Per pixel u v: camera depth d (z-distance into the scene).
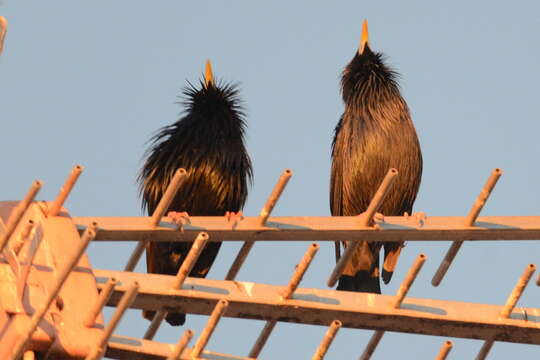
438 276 11.42
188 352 8.91
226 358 9.30
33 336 8.34
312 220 10.88
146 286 9.63
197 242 9.45
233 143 17.78
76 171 9.55
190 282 9.81
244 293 9.92
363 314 10.16
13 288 8.68
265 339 10.24
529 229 11.12
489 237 11.20
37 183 8.51
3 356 8.18
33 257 8.98
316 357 9.02
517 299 10.39
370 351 10.57
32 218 9.59
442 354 9.62
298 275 9.77
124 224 10.24
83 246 8.04
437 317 10.30
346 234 10.95
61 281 8.06
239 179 17.83
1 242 8.62
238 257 10.89
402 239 11.13
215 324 8.79
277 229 10.76
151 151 17.75
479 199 10.86
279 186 10.41
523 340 10.58
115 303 9.66
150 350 8.90
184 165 17.47
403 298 10.16
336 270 11.16
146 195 17.72
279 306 9.95
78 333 8.56
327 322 10.19
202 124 17.72
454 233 11.09
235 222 10.66
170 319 15.99
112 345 8.77
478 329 10.45
